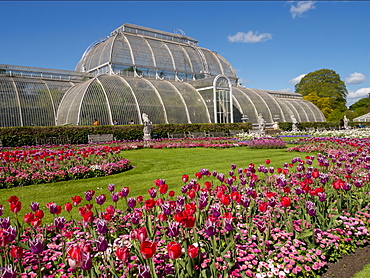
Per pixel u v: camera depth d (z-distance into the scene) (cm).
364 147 1806
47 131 2812
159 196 790
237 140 3375
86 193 627
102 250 400
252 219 616
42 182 1298
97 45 6222
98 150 1798
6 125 3556
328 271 525
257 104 5903
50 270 492
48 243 582
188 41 7212
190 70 6338
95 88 3919
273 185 955
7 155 1470
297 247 545
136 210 685
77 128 2986
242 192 809
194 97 4906
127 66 5506
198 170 1486
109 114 3822
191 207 502
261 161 1738
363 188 866
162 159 1947
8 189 1195
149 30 6506
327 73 10262
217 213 481
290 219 578
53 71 4816
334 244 574
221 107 4978
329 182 943
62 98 4162
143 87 4400
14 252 391
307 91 10400
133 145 2719
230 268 467
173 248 346
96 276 445
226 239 531
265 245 534
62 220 507
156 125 3597
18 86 3875
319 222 618
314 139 2739
